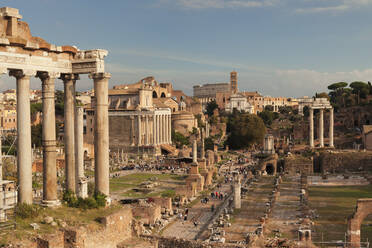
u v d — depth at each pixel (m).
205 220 73.75
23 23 33.91
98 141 37.16
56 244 29.19
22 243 27.73
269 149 155.75
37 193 56.56
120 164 166.62
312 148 163.75
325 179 117.31
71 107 38.41
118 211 35.97
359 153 140.75
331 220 64.50
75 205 36.31
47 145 35.78
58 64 36.59
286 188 98.19
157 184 116.06
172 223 71.69
